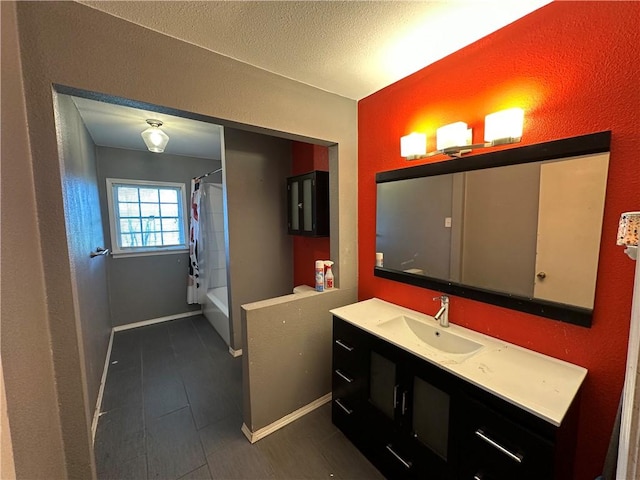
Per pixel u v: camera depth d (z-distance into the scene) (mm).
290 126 1743
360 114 2094
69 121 1737
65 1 1065
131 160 3564
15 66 945
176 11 1148
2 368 682
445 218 1586
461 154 1481
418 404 1330
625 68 991
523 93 1256
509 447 985
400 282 1891
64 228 1099
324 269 2117
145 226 3744
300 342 1966
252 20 1215
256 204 2898
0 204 780
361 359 1618
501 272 1363
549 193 1189
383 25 1271
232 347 2838
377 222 2010
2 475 642
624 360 1042
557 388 1024
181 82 1340
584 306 1119
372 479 1512
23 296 893
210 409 2061
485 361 1209
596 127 1065
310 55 1490
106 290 3121
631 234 788
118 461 1616
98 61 1137
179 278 3924
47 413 1026
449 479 1193
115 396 2207
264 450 1702
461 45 1443
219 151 3730
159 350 2967
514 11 1203
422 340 1629
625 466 571
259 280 2973
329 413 2027
